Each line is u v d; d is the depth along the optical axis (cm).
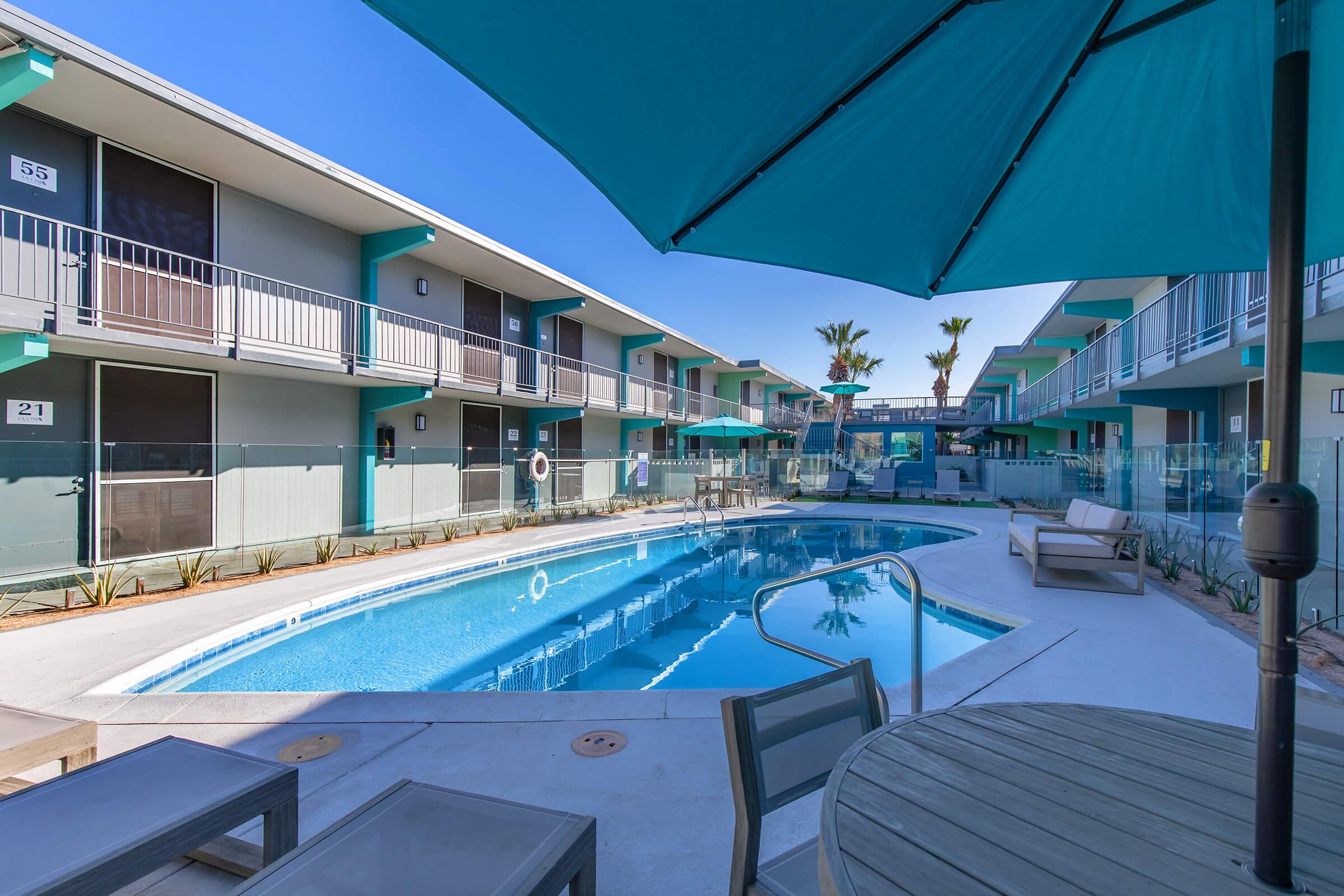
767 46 158
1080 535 770
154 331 764
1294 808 135
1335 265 536
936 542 1188
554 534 1136
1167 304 920
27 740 214
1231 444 684
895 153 203
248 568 795
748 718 157
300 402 997
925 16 158
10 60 557
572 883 149
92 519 719
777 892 149
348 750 313
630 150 189
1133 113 197
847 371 3981
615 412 1742
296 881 131
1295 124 103
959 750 164
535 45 152
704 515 1329
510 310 1444
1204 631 517
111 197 739
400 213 970
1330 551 505
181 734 333
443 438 1277
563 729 335
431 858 139
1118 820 129
